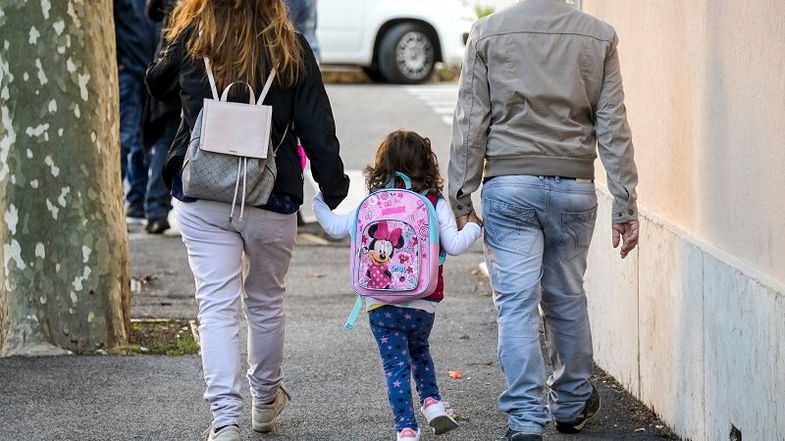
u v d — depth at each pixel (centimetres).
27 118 1639
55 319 1661
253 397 1320
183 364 1628
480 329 1862
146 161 2620
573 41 1200
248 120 1169
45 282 1656
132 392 1495
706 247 1223
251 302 1273
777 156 1043
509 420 1222
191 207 1200
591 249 1658
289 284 2256
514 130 1207
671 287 1314
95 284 1673
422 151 1238
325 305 2072
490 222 1225
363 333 1844
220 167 1163
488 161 1230
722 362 1158
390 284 1209
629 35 1562
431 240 1212
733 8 1155
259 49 1182
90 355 1662
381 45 5431
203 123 1165
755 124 1098
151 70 1220
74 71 1642
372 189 1248
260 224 1203
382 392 1514
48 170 1647
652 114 1449
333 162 1208
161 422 1380
